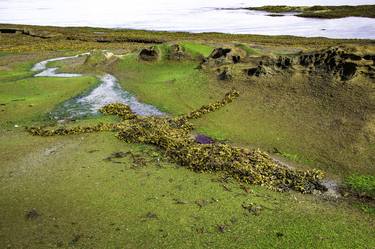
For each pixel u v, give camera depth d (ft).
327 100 130.93
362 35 295.07
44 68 224.94
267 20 424.05
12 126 131.13
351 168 97.55
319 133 115.34
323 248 69.77
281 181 92.38
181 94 158.61
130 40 317.42
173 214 79.92
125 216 79.61
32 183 92.94
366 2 560.61
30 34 354.54
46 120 136.67
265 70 157.48
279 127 122.42
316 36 303.89
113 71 205.16
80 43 311.06
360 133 110.83
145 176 95.04
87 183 92.27
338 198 86.12
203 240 72.18
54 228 76.43
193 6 620.49
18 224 77.92
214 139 118.32
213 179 93.40
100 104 153.58
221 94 153.07
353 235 73.46
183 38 311.47
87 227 76.54
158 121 131.13
